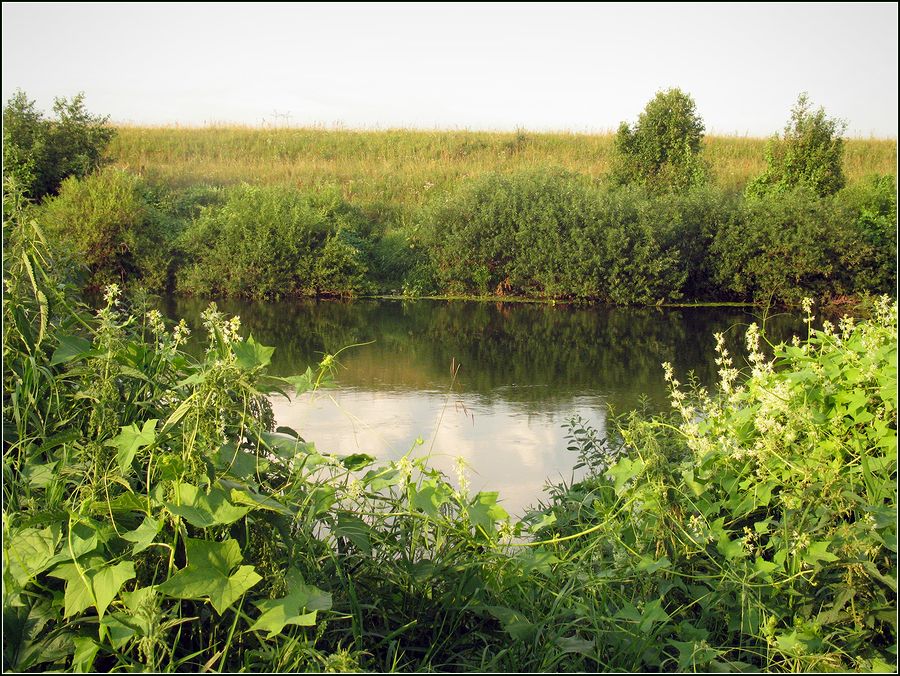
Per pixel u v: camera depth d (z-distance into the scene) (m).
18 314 2.74
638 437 3.53
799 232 14.72
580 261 15.02
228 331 2.71
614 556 2.96
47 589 2.18
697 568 2.94
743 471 3.26
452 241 16.17
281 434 2.86
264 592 2.28
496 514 2.78
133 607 2.09
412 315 13.43
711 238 15.54
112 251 15.59
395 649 2.43
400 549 2.77
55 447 2.61
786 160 17.61
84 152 18.69
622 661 2.48
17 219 2.93
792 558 2.78
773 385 3.64
